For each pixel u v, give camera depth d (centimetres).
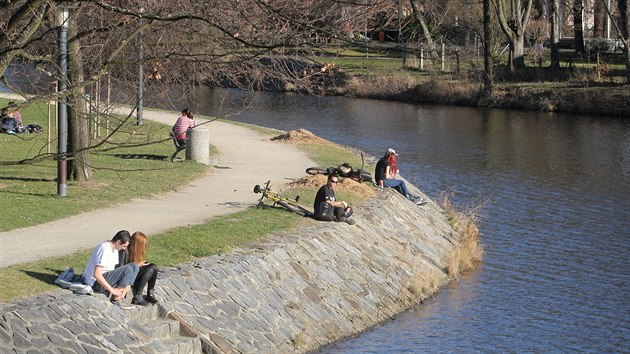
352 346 2327
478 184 4453
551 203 4053
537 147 5628
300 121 6619
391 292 2691
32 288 1939
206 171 3628
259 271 2356
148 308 1992
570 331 2544
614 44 9619
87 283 1947
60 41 2212
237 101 7481
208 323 2078
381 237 2969
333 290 2512
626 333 2536
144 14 1883
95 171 3391
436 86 8069
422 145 5644
